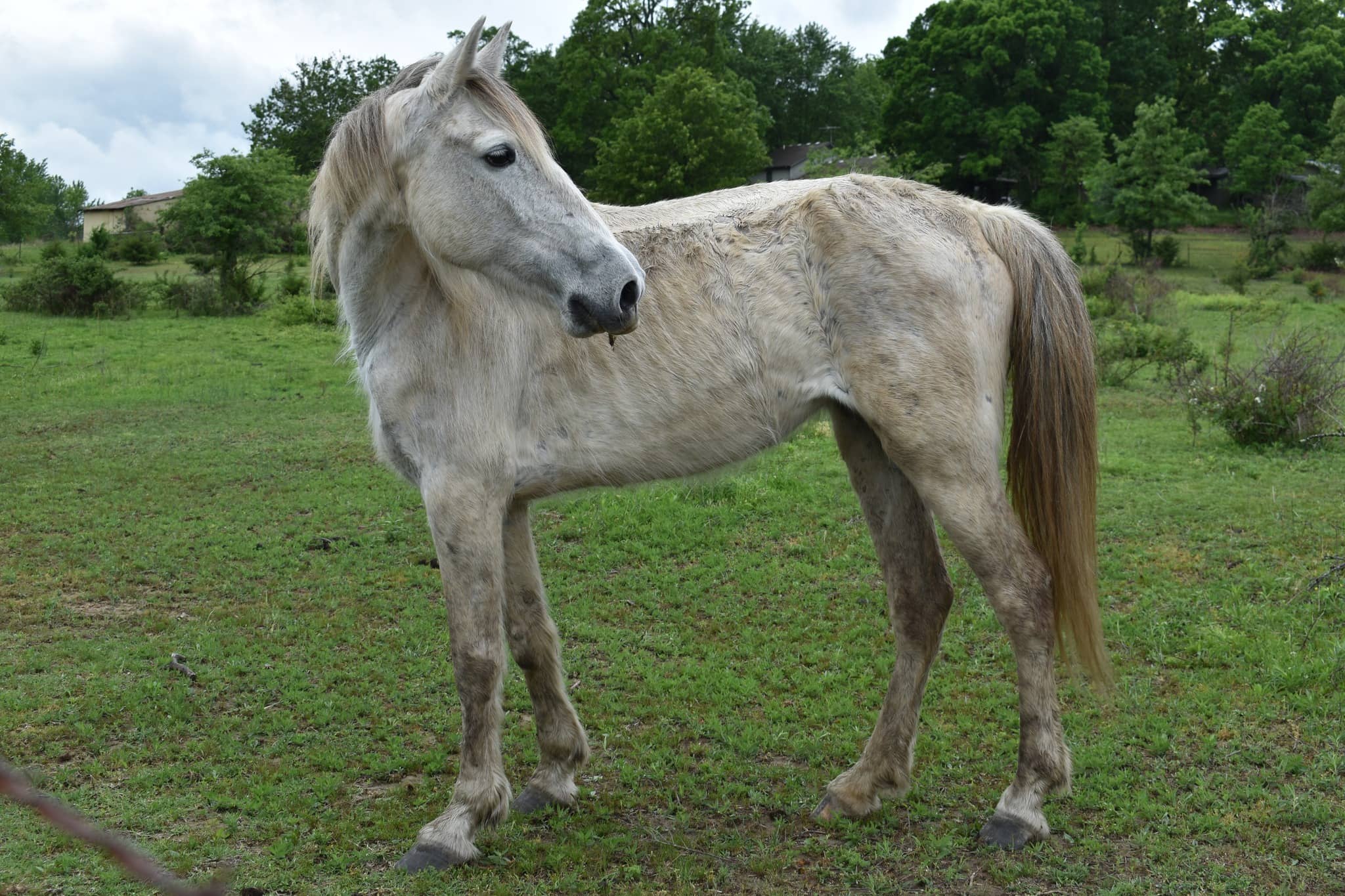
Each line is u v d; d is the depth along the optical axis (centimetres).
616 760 386
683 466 332
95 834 70
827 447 913
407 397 316
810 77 7425
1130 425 1005
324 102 5088
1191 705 405
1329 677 413
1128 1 6184
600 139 4491
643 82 4731
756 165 4156
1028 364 325
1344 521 639
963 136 5247
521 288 294
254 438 1015
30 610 552
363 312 322
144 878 71
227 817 342
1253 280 3281
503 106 292
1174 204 3819
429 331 313
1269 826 321
